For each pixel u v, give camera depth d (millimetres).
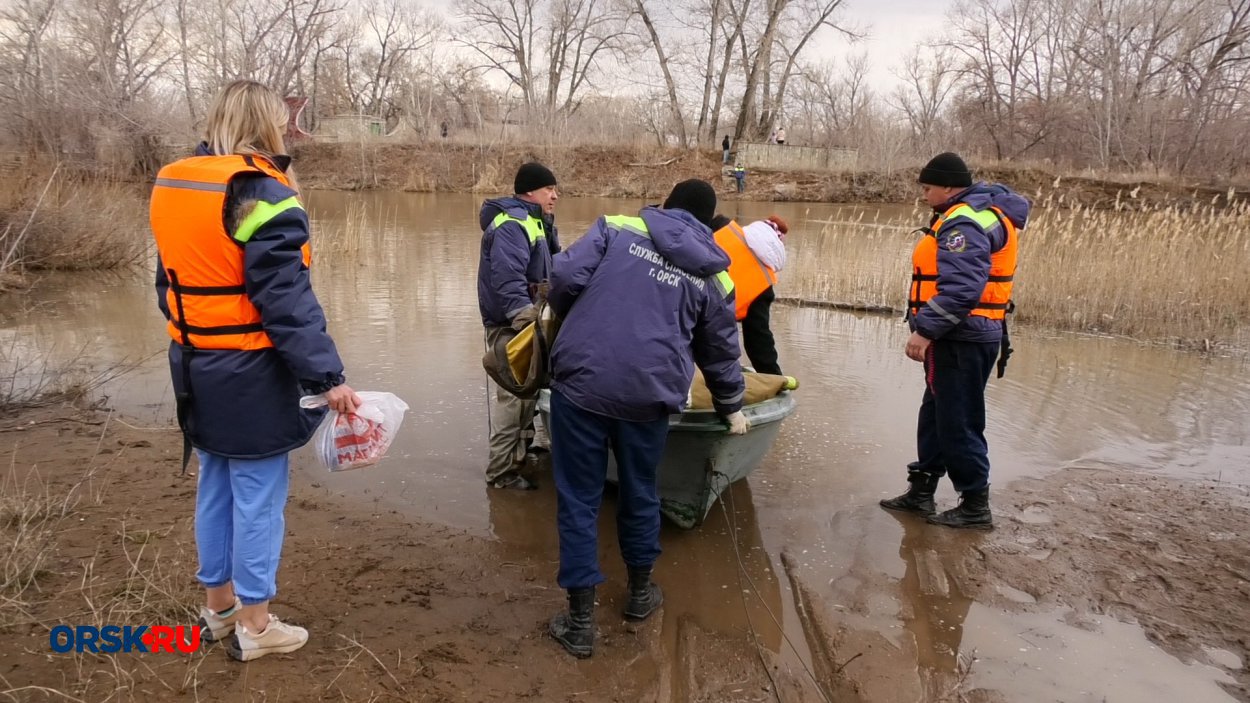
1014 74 40312
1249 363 8305
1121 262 10500
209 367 2625
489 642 3289
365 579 3711
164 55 22375
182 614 3193
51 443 5078
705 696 3105
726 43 38375
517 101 45531
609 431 3277
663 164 34781
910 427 6098
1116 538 4422
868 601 3791
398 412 2949
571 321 3232
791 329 9445
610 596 3750
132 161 19266
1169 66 35281
